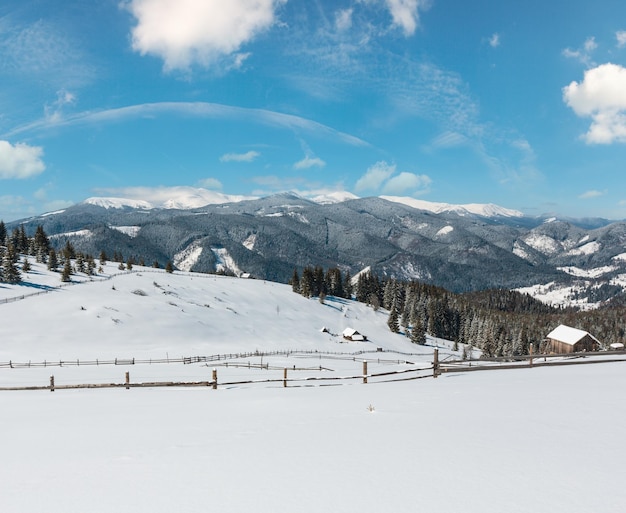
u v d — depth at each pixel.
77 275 108.12
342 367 53.56
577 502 4.42
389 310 157.75
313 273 153.88
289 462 6.18
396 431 7.90
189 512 4.49
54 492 5.29
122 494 5.11
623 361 23.61
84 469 6.27
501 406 9.91
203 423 10.03
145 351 65.19
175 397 17.25
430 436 7.39
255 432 8.47
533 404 9.95
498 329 123.62
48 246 130.38
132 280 109.12
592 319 181.62
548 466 5.59
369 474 5.52
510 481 5.09
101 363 51.69
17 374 34.62
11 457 7.33
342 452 6.61
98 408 14.33
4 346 59.53
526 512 4.21
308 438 7.68
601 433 7.16
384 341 113.25
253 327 98.44
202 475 5.73
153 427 9.84
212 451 7.02
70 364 49.31
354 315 137.88
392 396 12.98
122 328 75.38
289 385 20.58
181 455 6.84
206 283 129.88
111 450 7.53
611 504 4.34
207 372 41.56
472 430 7.69
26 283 91.12
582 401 10.07
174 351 66.31
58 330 69.31
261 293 133.50
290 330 104.44
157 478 5.68
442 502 4.53
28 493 5.28
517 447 6.50
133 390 21.56
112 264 145.00
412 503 4.53
